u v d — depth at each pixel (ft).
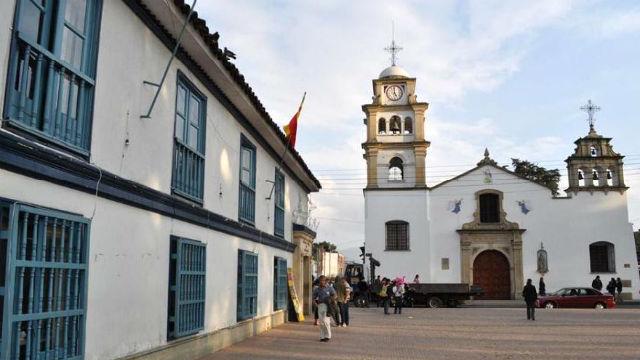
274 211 56.95
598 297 96.94
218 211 39.32
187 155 33.94
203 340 35.68
